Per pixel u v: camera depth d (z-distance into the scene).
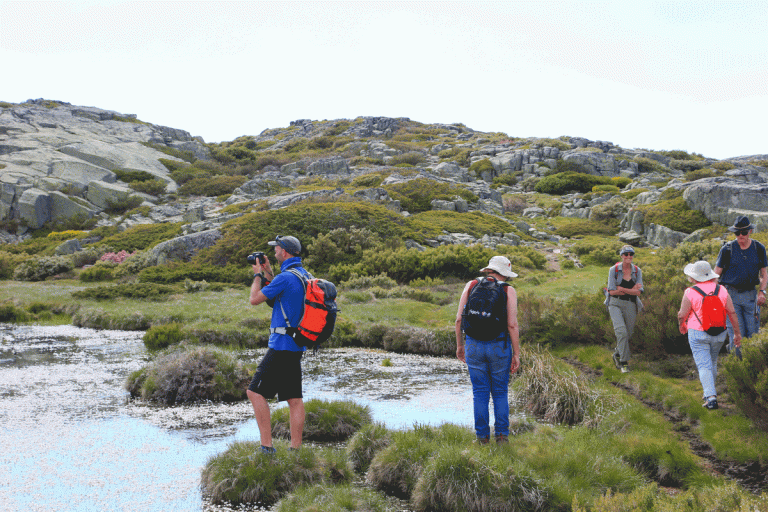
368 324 13.98
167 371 8.31
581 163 66.50
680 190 39.78
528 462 4.72
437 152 81.50
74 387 8.68
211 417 7.12
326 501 4.23
